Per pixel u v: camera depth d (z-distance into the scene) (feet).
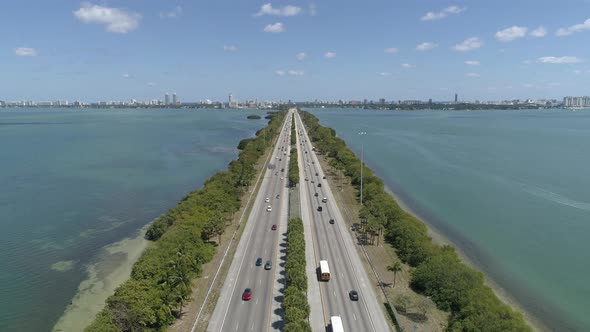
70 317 403.54
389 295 403.95
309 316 365.20
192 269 431.02
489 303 363.15
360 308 380.17
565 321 404.16
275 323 354.95
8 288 458.50
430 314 373.81
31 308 419.95
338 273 447.83
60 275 487.61
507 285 472.85
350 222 611.06
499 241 593.83
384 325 355.36
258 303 385.50
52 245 573.74
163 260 420.36
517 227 649.20
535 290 461.37
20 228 636.48
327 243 529.86
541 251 560.61
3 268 504.84
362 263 473.67
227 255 489.26
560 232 627.46
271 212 650.02
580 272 501.15
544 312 419.13
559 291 459.32
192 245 471.62
